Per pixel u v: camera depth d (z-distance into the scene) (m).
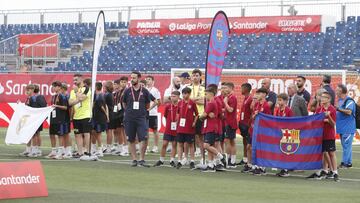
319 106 17.09
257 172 16.98
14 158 19.97
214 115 17.28
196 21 39.62
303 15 37.25
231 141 18.59
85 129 19.92
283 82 28.66
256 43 37.66
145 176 15.83
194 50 38.62
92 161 19.30
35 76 33.81
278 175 16.75
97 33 19.56
